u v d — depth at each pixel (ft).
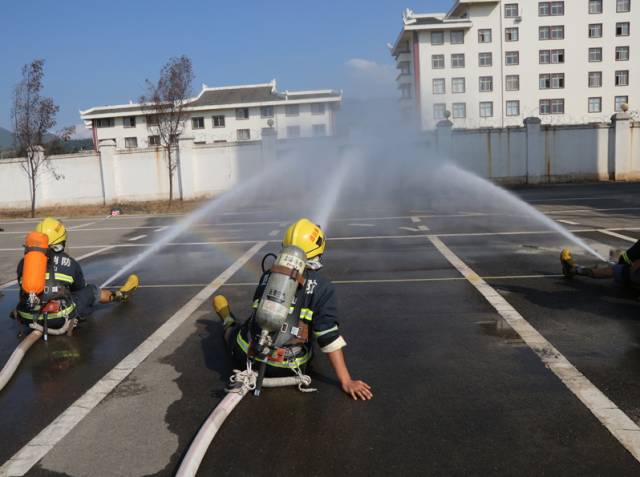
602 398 11.75
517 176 81.71
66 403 12.50
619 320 16.90
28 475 9.65
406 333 16.51
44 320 16.52
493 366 13.71
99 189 83.51
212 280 25.20
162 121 90.12
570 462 9.46
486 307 18.86
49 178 83.35
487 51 176.04
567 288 20.94
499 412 11.32
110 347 16.16
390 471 9.40
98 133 179.52
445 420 11.06
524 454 9.76
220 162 83.30
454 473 9.28
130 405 12.29
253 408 11.71
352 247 32.78
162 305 20.88
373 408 11.64
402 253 29.94
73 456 10.23
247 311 19.76
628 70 175.63
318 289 11.87
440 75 176.55
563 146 80.59
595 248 29.27
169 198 79.97
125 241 40.83
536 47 175.73
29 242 16.06
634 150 79.46
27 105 73.51
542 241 31.96
